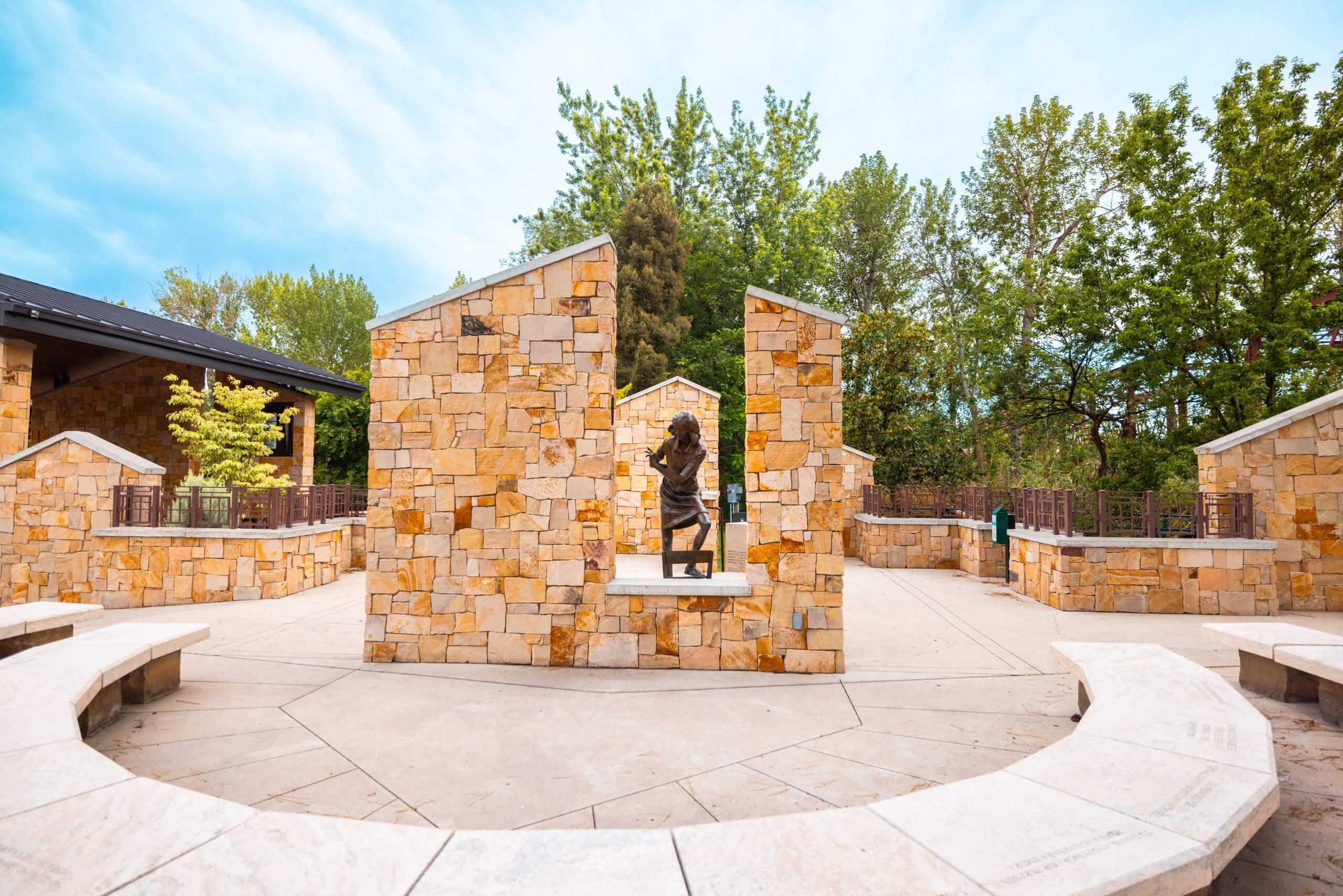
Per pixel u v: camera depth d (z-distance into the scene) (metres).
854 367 20.77
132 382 17.61
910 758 4.26
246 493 11.07
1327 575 9.60
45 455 10.16
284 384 16.14
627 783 3.88
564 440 6.60
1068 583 9.30
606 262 6.64
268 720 4.95
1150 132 15.36
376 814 3.48
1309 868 2.99
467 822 3.40
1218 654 6.86
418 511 6.65
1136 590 9.20
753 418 6.48
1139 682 4.25
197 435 13.32
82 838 2.29
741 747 4.45
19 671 4.36
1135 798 2.63
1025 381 17.59
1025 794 2.67
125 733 4.65
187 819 2.44
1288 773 3.99
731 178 29.22
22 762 2.92
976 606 9.66
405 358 6.73
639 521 15.12
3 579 10.09
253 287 38.12
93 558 9.99
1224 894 2.79
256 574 10.12
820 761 4.21
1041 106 24.16
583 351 6.62
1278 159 13.61
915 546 13.91
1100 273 15.71
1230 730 3.41
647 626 6.47
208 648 7.15
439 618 6.61
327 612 9.12
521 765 4.15
